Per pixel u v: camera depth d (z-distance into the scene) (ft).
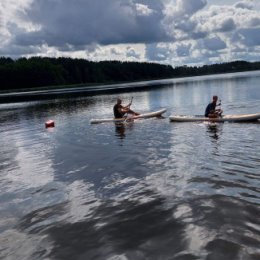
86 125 41.34
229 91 81.92
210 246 10.64
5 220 14.14
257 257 9.85
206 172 17.79
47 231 12.78
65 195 16.34
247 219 12.14
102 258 10.64
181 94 86.99
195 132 30.55
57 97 113.60
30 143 31.71
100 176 18.88
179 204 13.94
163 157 21.80
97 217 13.53
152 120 41.37
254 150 21.81
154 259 10.29
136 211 13.71
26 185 18.52
